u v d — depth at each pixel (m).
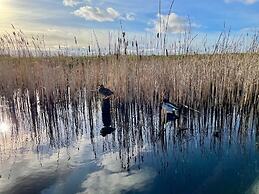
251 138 10.78
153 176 7.70
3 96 17.45
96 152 9.45
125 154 9.27
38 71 16.27
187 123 12.67
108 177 7.60
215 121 12.48
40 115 14.42
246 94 13.13
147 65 14.54
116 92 14.25
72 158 8.92
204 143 10.28
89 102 14.78
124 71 14.28
